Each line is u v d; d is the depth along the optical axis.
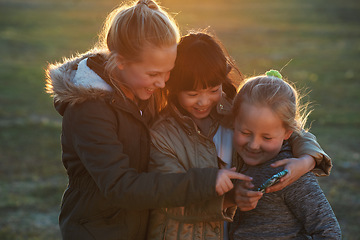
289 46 24.80
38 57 19.91
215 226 2.02
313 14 37.41
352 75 17.62
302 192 1.91
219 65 1.93
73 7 37.56
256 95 1.92
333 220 1.87
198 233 2.01
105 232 2.01
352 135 10.25
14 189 6.94
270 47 24.39
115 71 1.95
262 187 1.79
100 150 1.86
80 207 2.02
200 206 1.94
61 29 27.59
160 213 2.05
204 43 1.95
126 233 2.02
